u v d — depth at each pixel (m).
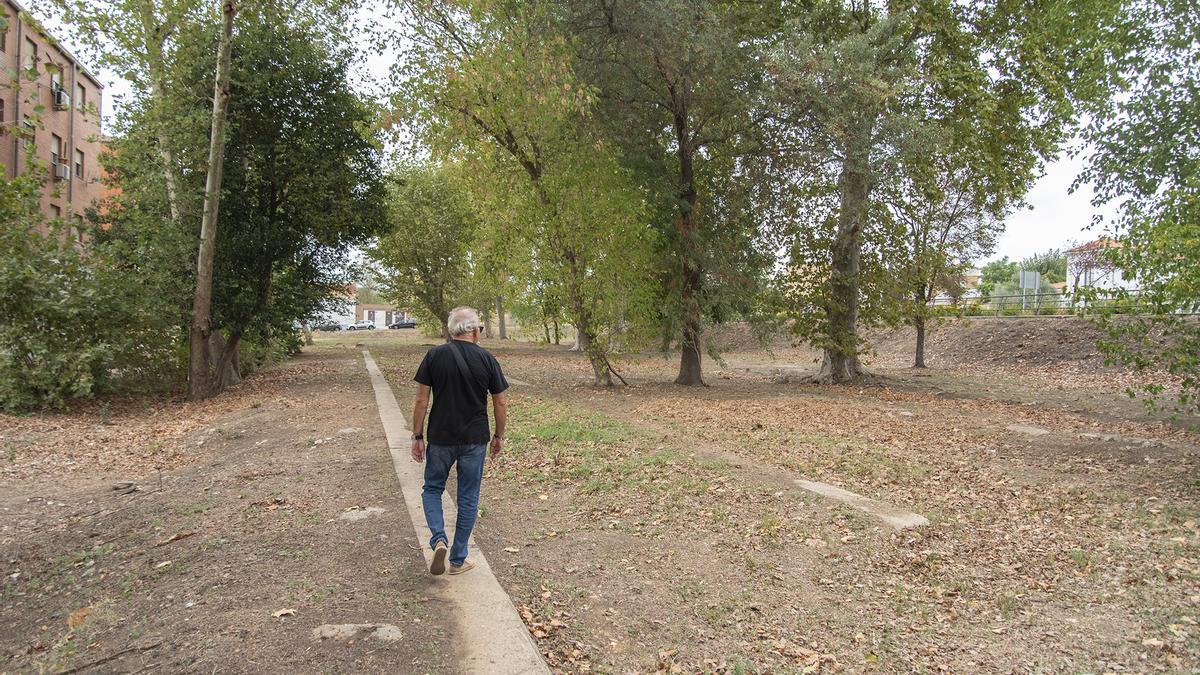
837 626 4.24
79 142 27.38
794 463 8.38
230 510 6.02
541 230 16.33
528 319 19.52
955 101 17.53
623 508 6.40
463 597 4.09
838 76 14.75
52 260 12.98
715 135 17.30
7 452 8.79
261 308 16.14
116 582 4.42
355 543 5.05
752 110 16.09
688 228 17.28
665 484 7.14
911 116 15.25
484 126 15.72
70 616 3.89
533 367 27.02
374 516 5.74
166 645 3.46
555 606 4.32
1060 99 15.02
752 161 16.95
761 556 5.28
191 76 14.74
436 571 4.31
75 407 13.00
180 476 7.72
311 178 15.86
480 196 17.39
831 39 16.70
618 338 17.30
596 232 16.12
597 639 3.94
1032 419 12.34
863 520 6.06
